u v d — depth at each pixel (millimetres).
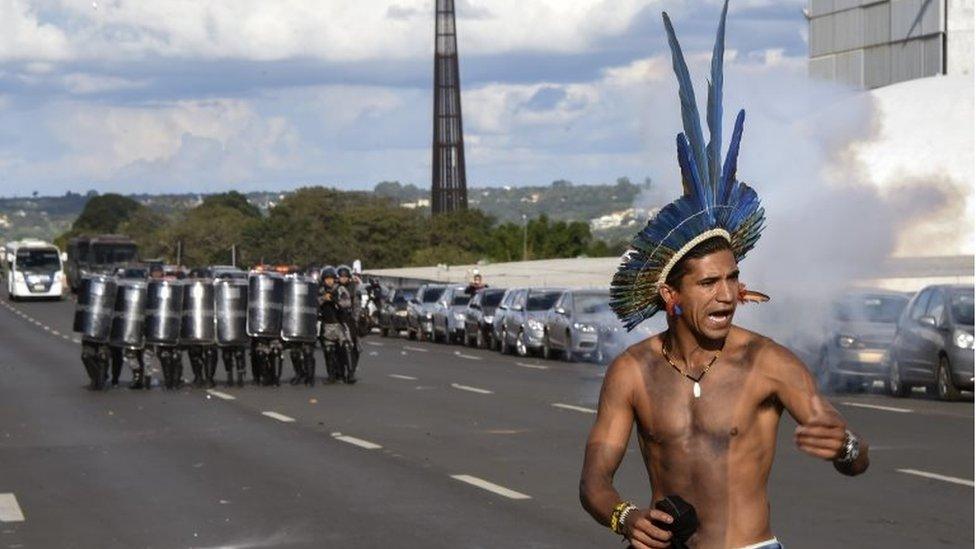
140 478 22016
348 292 41594
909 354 36125
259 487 20906
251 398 36531
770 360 7359
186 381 42688
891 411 31688
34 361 54094
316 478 21734
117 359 41031
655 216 7504
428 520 17906
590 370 48656
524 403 34375
